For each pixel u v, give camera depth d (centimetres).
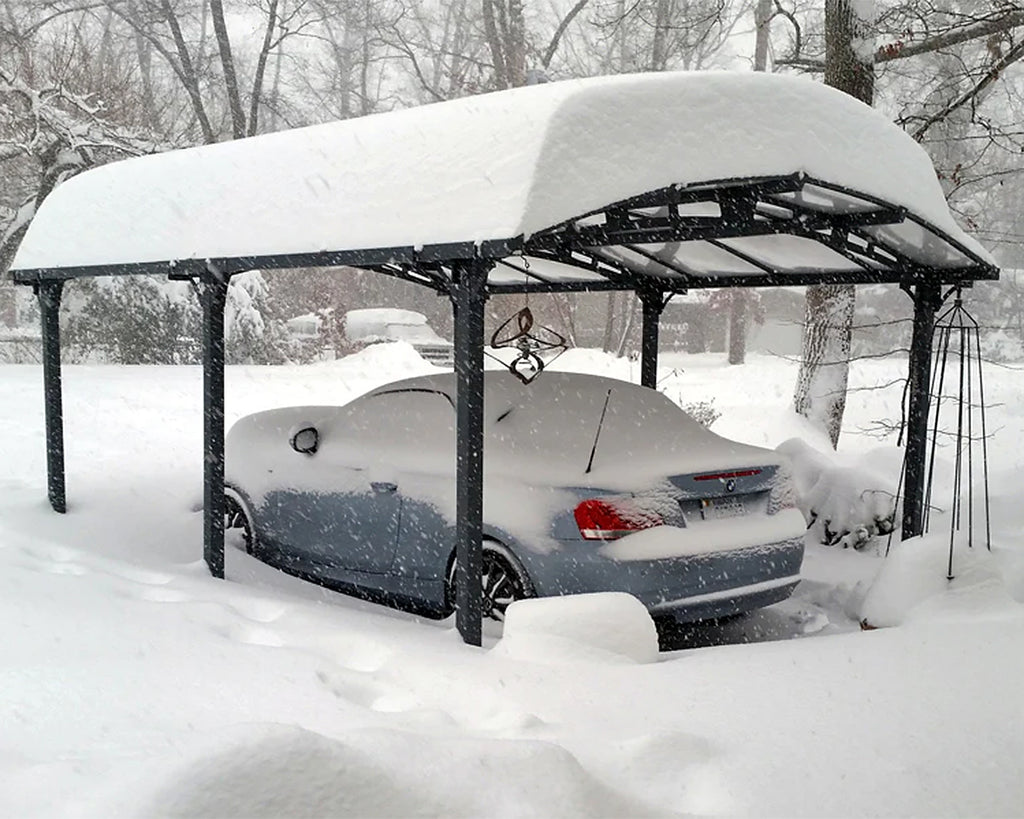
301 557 678
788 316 4938
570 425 584
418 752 272
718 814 276
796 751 314
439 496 589
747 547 539
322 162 543
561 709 352
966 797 284
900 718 339
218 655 402
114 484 874
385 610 604
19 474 924
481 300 466
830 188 480
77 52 2645
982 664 394
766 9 2170
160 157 700
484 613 548
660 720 341
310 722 329
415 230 459
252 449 730
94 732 316
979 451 1149
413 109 521
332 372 1953
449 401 634
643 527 513
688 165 450
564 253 728
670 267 755
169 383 1620
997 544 645
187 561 677
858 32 1071
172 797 228
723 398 1827
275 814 233
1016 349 3103
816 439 1081
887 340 3753
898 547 540
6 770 282
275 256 539
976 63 1407
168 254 623
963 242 541
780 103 471
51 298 770
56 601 483
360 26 3606
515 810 254
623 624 429
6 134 2133
